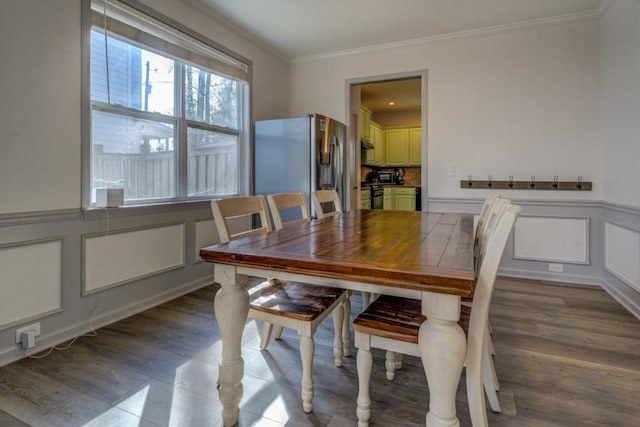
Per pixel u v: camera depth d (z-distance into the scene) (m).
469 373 1.12
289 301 1.55
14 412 1.43
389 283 0.99
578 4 3.02
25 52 1.87
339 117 4.20
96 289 2.27
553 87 3.32
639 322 2.35
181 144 2.96
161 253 2.75
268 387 1.62
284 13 3.14
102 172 2.37
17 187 1.85
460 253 1.21
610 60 2.95
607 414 1.43
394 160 7.39
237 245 1.36
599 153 3.20
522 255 3.48
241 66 3.55
